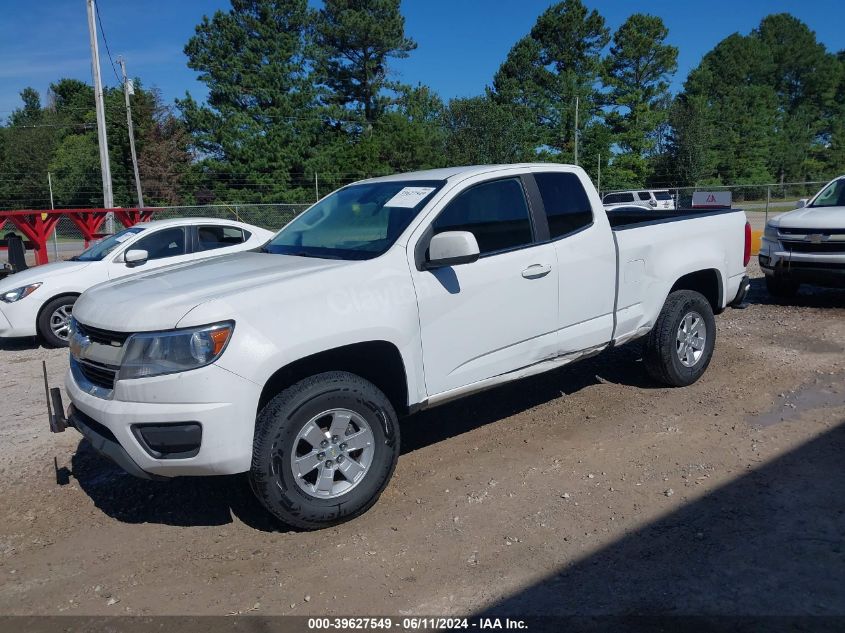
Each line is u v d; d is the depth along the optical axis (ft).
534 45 199.82
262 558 11.83
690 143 188.14
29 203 171.53
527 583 10.75
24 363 26.71
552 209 16.07
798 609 9.82
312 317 12.05
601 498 13.34
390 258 13.29
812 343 23.86
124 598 10.86
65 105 274.98
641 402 18.51
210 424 11.14
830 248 28.73
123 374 11.39
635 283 17.61
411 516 13.02
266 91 152.76
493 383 14.94
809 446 15.21
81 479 15.26
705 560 11.12
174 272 14.11
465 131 162.91
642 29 202.90
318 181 152.97
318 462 12.30
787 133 246.06
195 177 156.56
